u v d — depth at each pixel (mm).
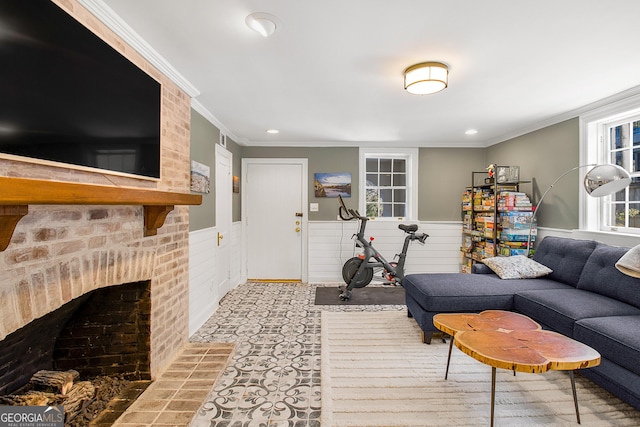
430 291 2551
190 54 1985
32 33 1076
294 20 1626
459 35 1777
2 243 978
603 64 2133
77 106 1282
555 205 3402
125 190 1233
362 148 4754
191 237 2748
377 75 2320
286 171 4750
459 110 3145
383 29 1719
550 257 2975
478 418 1656
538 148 3672
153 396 1779
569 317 1993
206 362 2174
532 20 1631
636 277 2111
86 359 1902
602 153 2975
